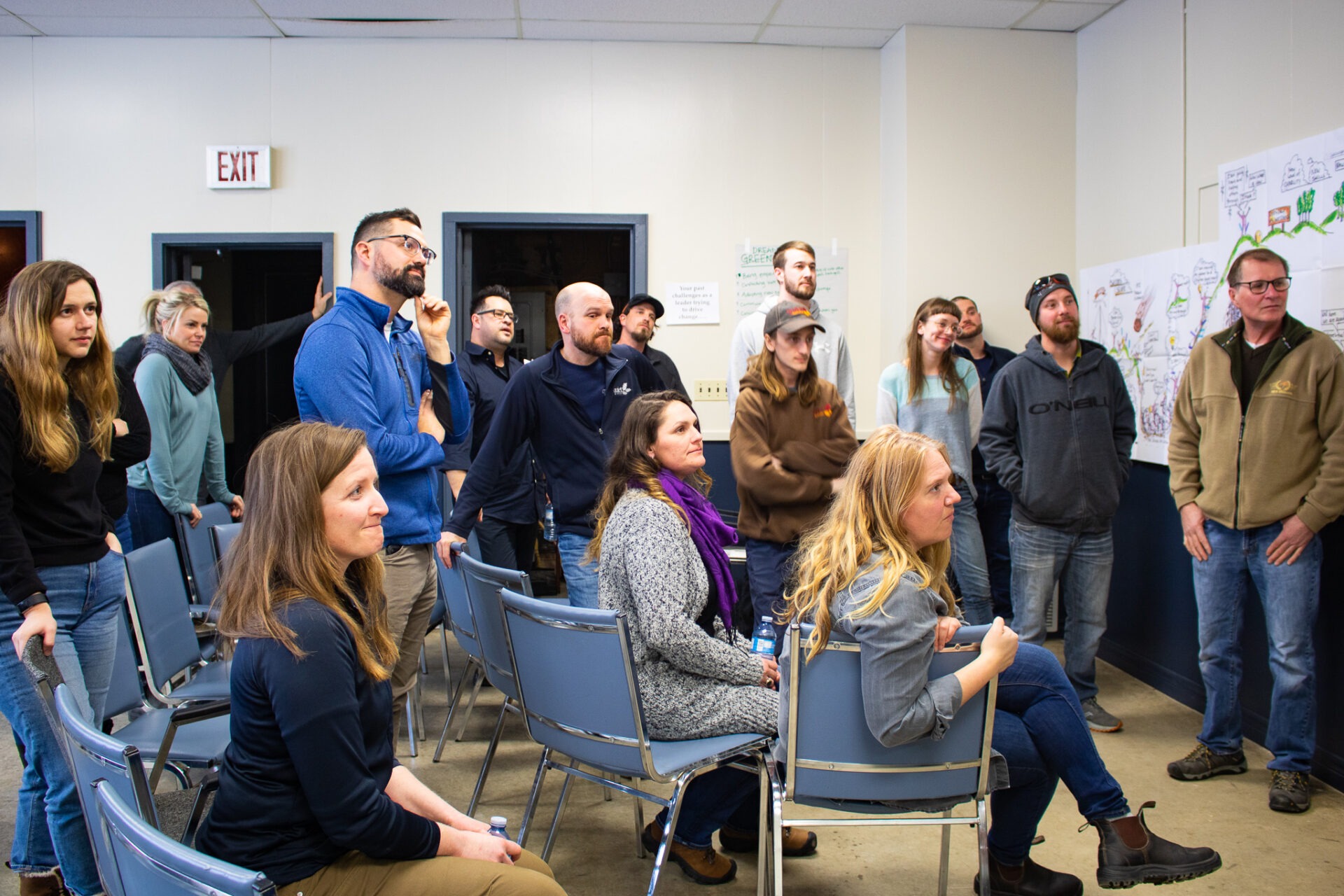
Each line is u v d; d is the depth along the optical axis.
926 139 4.94
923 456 1.87
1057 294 3.54
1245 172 3.55
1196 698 3.78
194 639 2.82
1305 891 2.39
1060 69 5.00
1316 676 3.10
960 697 1.77
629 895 2.37
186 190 5.05
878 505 1.87
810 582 1.91
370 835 1.39
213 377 4.38
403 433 2.67
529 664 2.17
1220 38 3.83
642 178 5.19
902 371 4.23
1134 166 4.46
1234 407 3.02
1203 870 2.06
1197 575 3.16
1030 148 4.99
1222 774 3.13
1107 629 4.46
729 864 2.46
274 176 5.07
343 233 5.11
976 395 4.23
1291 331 2.94
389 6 4.66
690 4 4.65
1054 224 5.02
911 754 1.85
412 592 2.64
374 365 2.57
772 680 2.22
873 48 5.23
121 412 2.95
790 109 5.23
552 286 6.00
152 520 3.90
